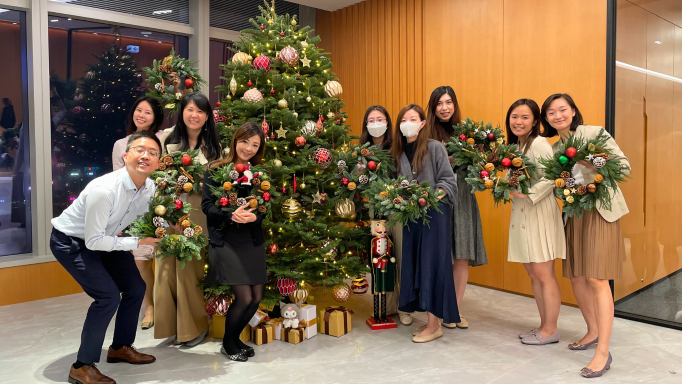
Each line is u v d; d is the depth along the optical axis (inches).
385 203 112.0
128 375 101.0
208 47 207.3
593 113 146.8
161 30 197.3
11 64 163.5
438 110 129.7
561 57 153.0
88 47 181.0
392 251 135.3
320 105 131.8
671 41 128.2
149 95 133.5
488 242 175.0
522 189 110.7
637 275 138.9
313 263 124.2
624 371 103.4
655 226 134.6
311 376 101.2
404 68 198.4
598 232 103.5
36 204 164.2
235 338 112.4
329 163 124.1
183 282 115.6
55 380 99.1
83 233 91.3
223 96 141.2
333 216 137.5
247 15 227.9
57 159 175.3
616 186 100.1
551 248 114.5
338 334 126.4
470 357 111.9
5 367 105.8
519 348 117.5
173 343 121.3
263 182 106.0
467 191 127.6
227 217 103.0
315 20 239.6
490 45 170.6
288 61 126.5
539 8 157.3
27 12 162.9
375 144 134.6
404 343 121.5
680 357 111.0
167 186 107.3
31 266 161.8
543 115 116.4
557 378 100.1
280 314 134.4
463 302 158.7
